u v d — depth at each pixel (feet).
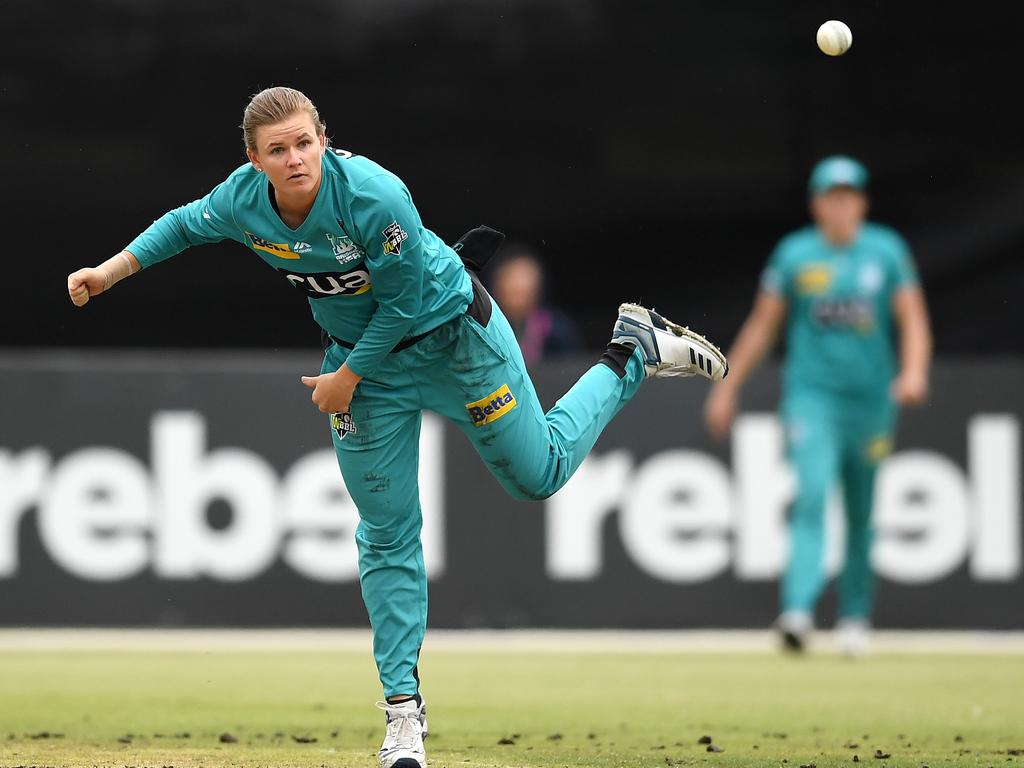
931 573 109.19
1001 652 102.17
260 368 108.37
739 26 131.44
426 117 131.85
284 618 107.55
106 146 129.18
